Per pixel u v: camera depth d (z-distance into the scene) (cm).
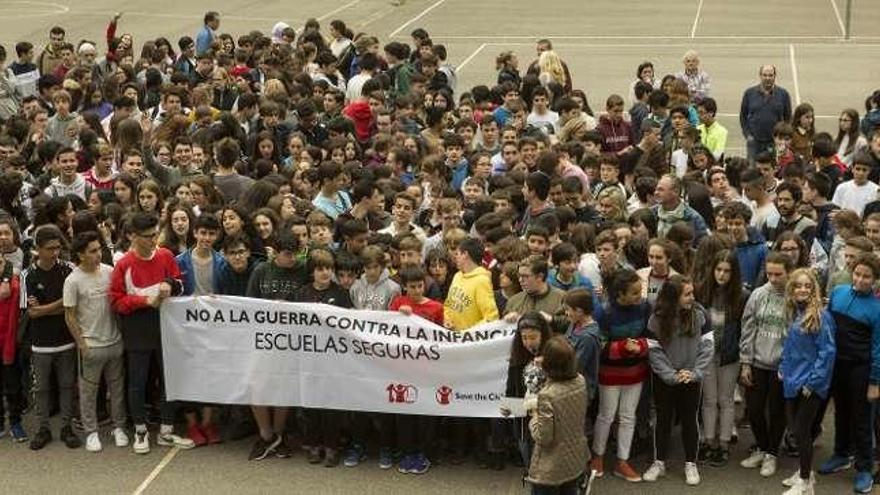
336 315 1097
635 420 1095
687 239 1145
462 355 1078
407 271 1094
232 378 1124
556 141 1678
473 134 1614
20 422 1169
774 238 1259
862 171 1408
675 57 3328
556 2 4316
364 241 1137
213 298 1116
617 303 1052
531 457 981
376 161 1569
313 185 1375
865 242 1077
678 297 1040
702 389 1104
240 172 1464
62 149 1369
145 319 1123
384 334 1091
